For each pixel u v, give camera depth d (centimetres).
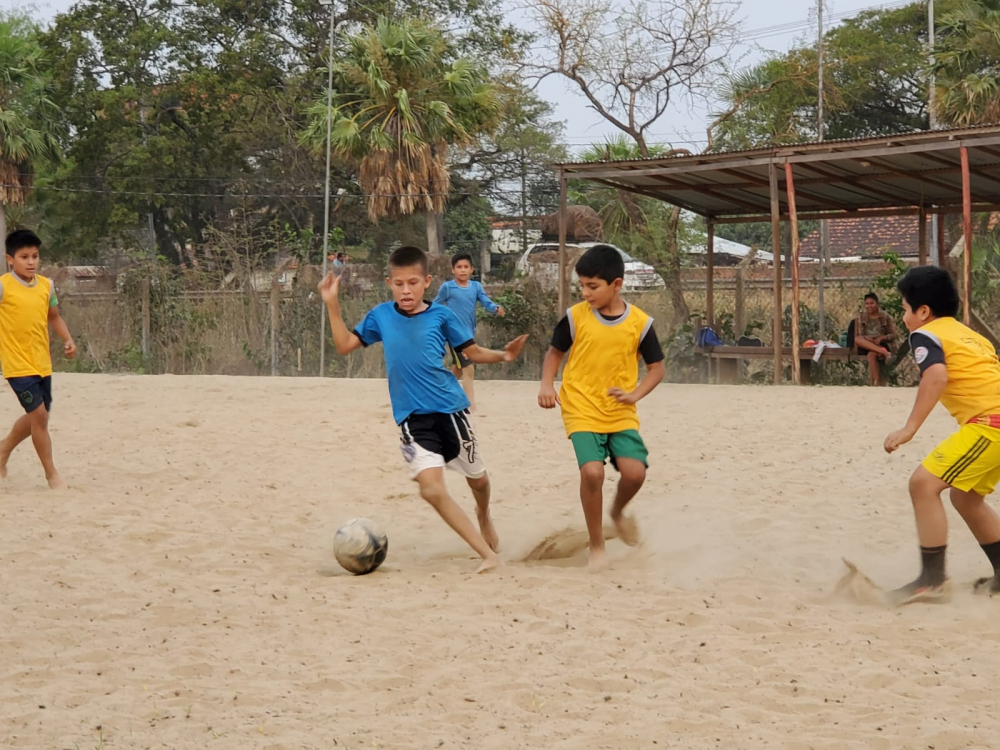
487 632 496
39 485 868
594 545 625
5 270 3275
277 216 4109
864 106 4600
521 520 762
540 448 1046
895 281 2089
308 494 841
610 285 622
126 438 1097
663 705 405
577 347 630
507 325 2272
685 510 779
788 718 393
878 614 524
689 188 2019
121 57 3784
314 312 2361
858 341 1872
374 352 2353
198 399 1431
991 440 537
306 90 3938
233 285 2486
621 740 371
